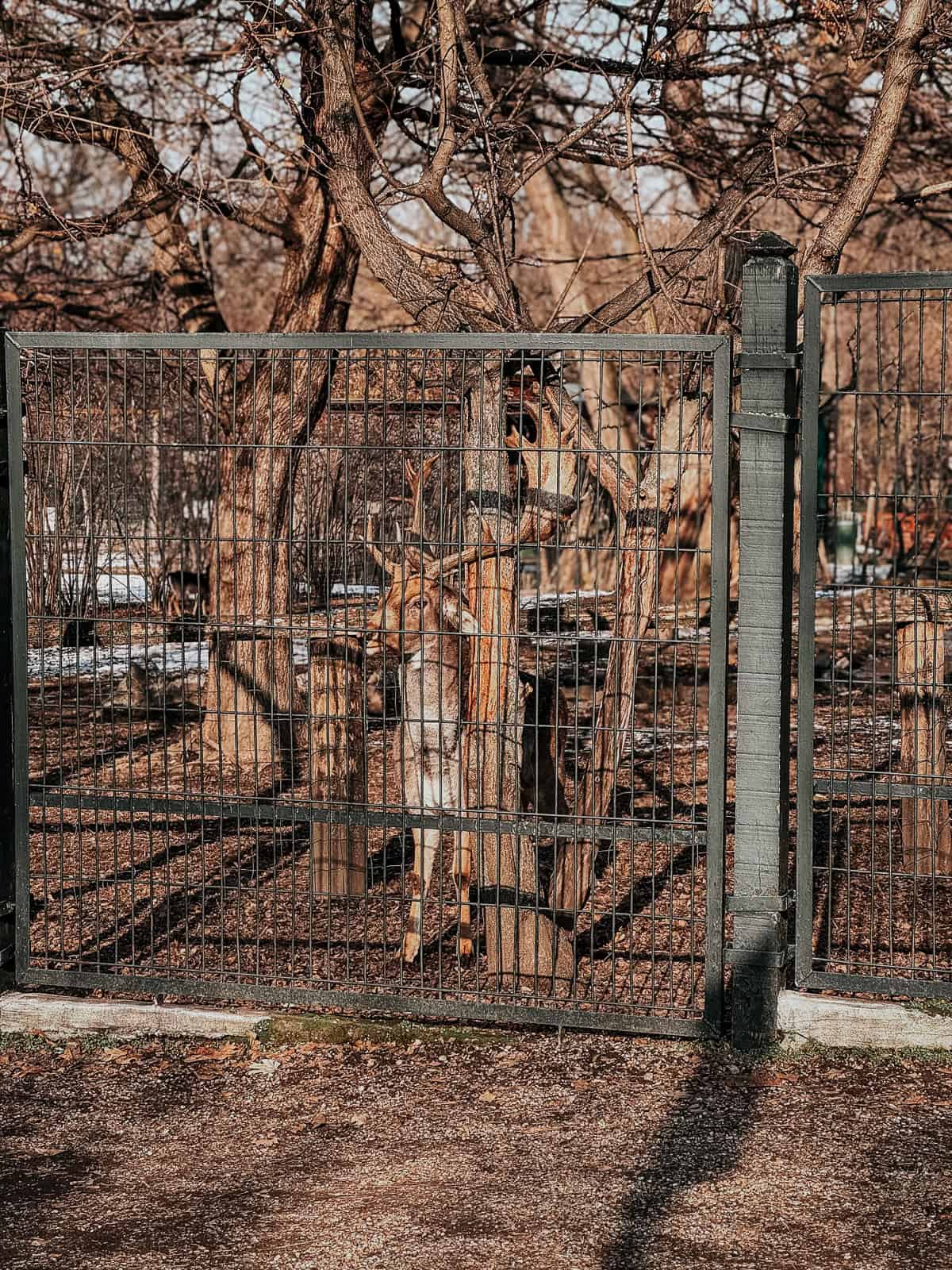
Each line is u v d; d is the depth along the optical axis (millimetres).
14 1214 3939
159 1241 3756
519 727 5492
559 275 23734
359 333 4945
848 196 7293
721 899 4883
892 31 7555
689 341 4719
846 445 27281
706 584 17375
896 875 5051
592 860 5230
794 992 5035
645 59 7676
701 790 8984
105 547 12914
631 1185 4000
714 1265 3541
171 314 14492
